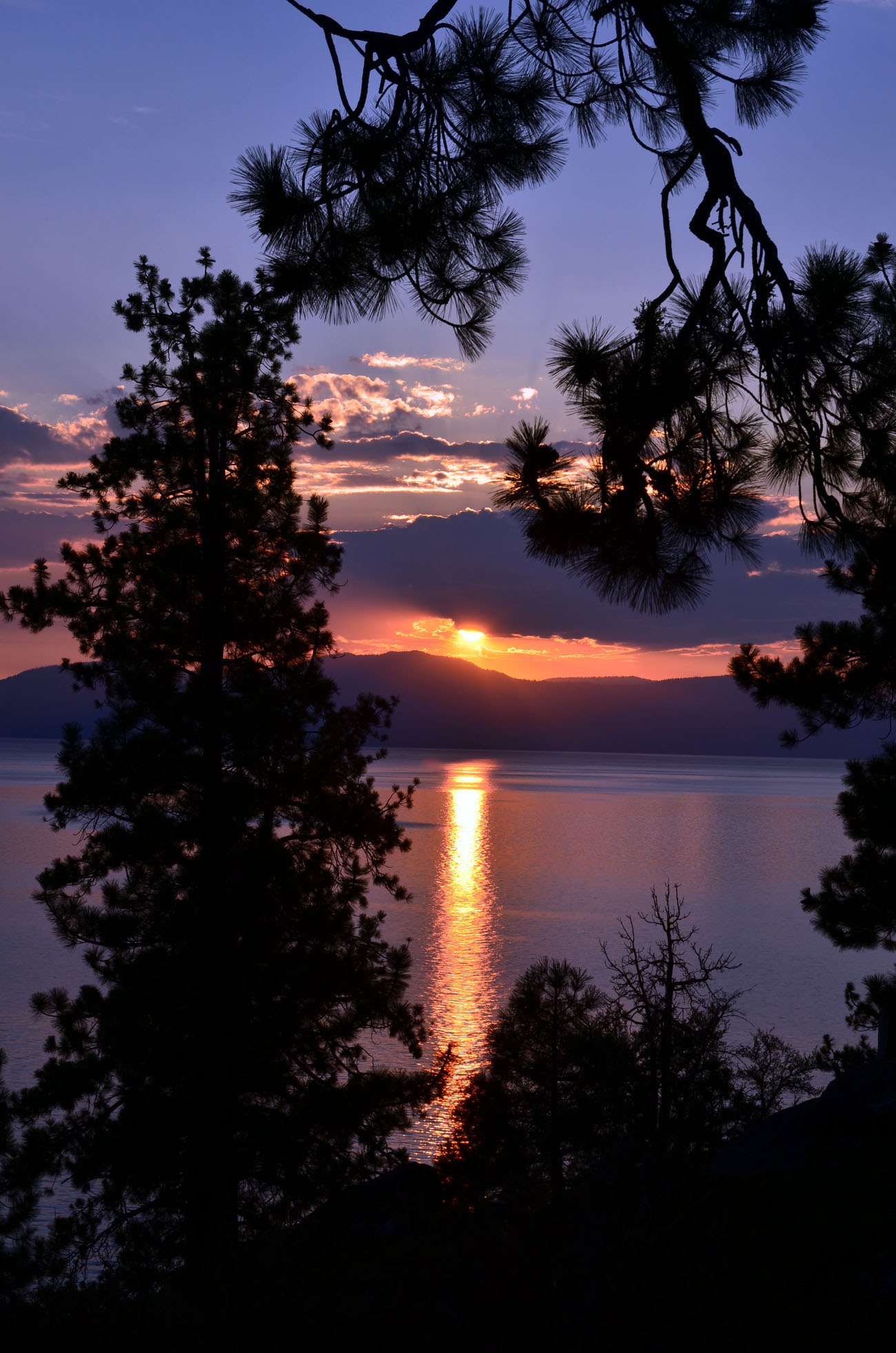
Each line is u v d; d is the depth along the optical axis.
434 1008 56.09
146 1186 16.22
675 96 5.98
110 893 17.88
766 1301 5.14
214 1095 16.38
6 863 122.75
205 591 18.67
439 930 87.56
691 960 75.50
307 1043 17.98
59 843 146.25
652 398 5.53
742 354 5.57
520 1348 5.13
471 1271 5.58
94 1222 16.38
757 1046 18.38
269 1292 6.05
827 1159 6.99
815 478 5.72
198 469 19.03
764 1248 5.46
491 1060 16.88
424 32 5.48
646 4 5.50
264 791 17.97
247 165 5.79
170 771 17.47
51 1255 15.70
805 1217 5.82
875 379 5.50
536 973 17.38
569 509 5.81
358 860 19.03
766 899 116.69
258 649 19.16
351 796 18.59
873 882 13.97
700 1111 15.51
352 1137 17.02
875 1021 19.27
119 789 17.70
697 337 5.50
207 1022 16.89
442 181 5.91
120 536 18.83
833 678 11.15
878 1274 5.51
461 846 169.12
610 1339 5.09
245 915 17.17
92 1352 6.18
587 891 119.19
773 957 79.00
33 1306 7.04
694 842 185.88
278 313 18.42
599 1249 5.60
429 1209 9.20
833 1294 5.18
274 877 17.44
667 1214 5.99
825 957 79.69
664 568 5.95
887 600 9.24
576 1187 6.95
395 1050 43.97
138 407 19.06
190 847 18.11
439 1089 18.45
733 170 5.39
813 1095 18.00
